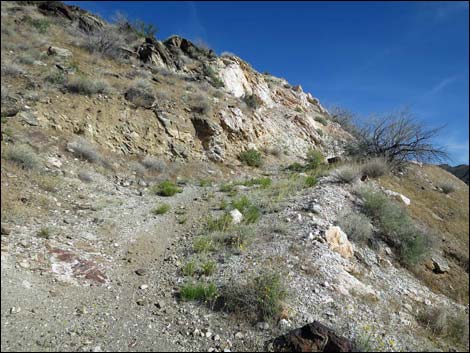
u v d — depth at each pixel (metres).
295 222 8.07
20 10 19.73
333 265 6.41
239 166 16.02
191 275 5.82
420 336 5.14
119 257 6.41
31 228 6.41
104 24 22.95
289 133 23.12
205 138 15.84
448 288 7.96
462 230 12.09
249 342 4.24
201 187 12.35
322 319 4.82
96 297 4.96
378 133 16.17
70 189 9.01
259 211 9.15
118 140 12.92
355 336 4.55
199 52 25.20
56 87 13.03
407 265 8.11
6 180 7.87
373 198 9.74
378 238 8.51
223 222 8.04
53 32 18.41
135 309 4.80
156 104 15.31
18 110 10.98
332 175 12.56
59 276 5.20
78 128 12.08
